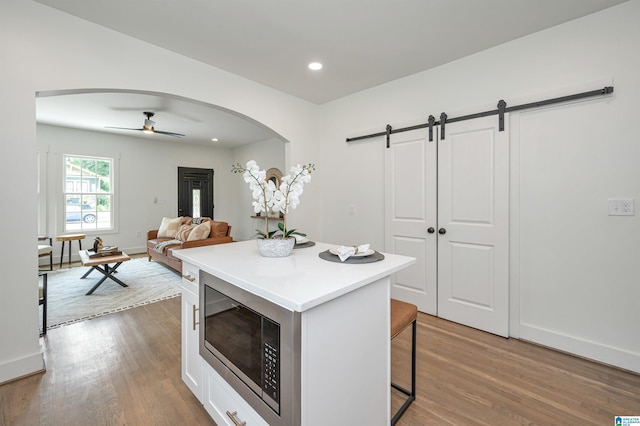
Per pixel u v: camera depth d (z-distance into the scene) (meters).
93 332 2.56
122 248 6.11
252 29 2.26
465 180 2.64
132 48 2.35
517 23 2.16
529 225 2.33
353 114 3.56
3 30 1.79
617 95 1.96
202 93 2.79
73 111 4.33
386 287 1.36
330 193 3.85
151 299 3.42
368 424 1.27
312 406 0.99
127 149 6.16
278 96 3.45
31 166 1.88
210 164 7.53
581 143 2.10
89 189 5.74
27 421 1.51
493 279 2.49
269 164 6.70
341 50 2.57
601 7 1.98
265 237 1.66
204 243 4.34
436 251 2.84
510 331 2.44
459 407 1.62
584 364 2.03
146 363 2.07
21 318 1.87
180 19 2.13
